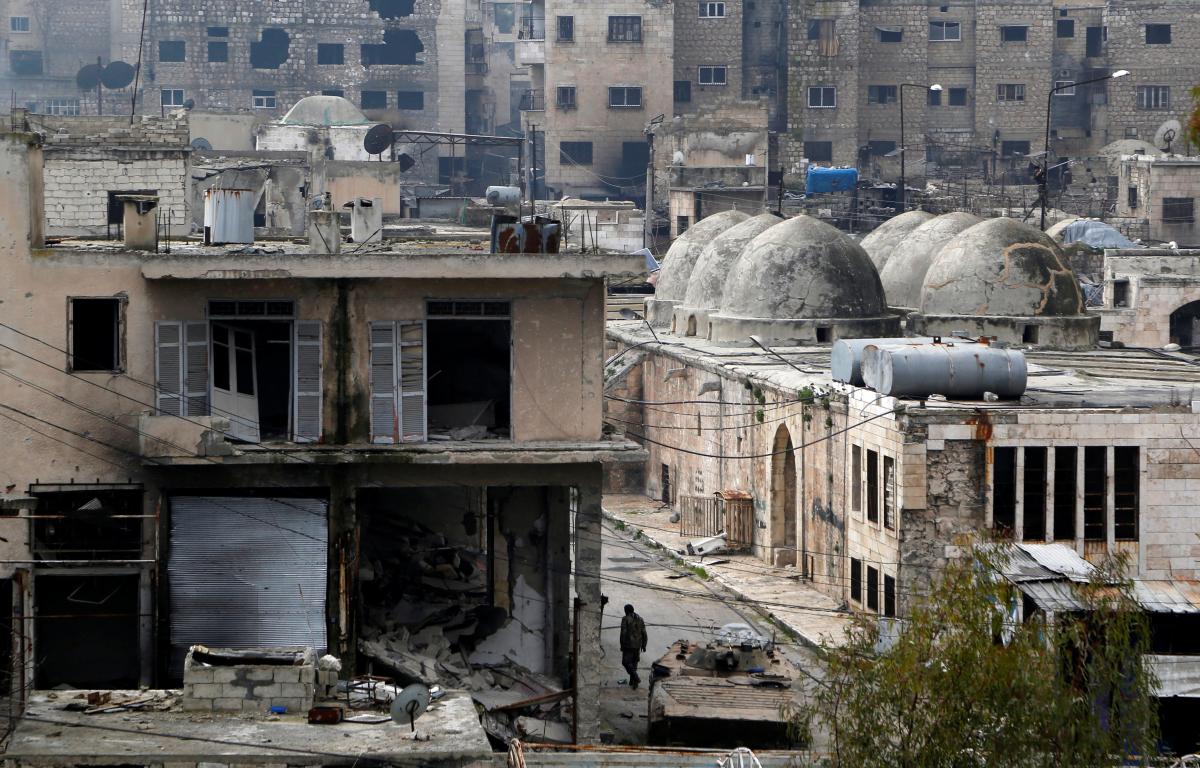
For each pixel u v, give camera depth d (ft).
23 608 104.27
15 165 103.19
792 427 172.65
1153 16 413.39
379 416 107.76
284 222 249.14
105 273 104.32
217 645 107.04
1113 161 387.75
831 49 398.62
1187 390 157.07
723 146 362.94
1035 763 82.84
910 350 150.51
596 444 109.19
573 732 111.14
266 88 423.64
